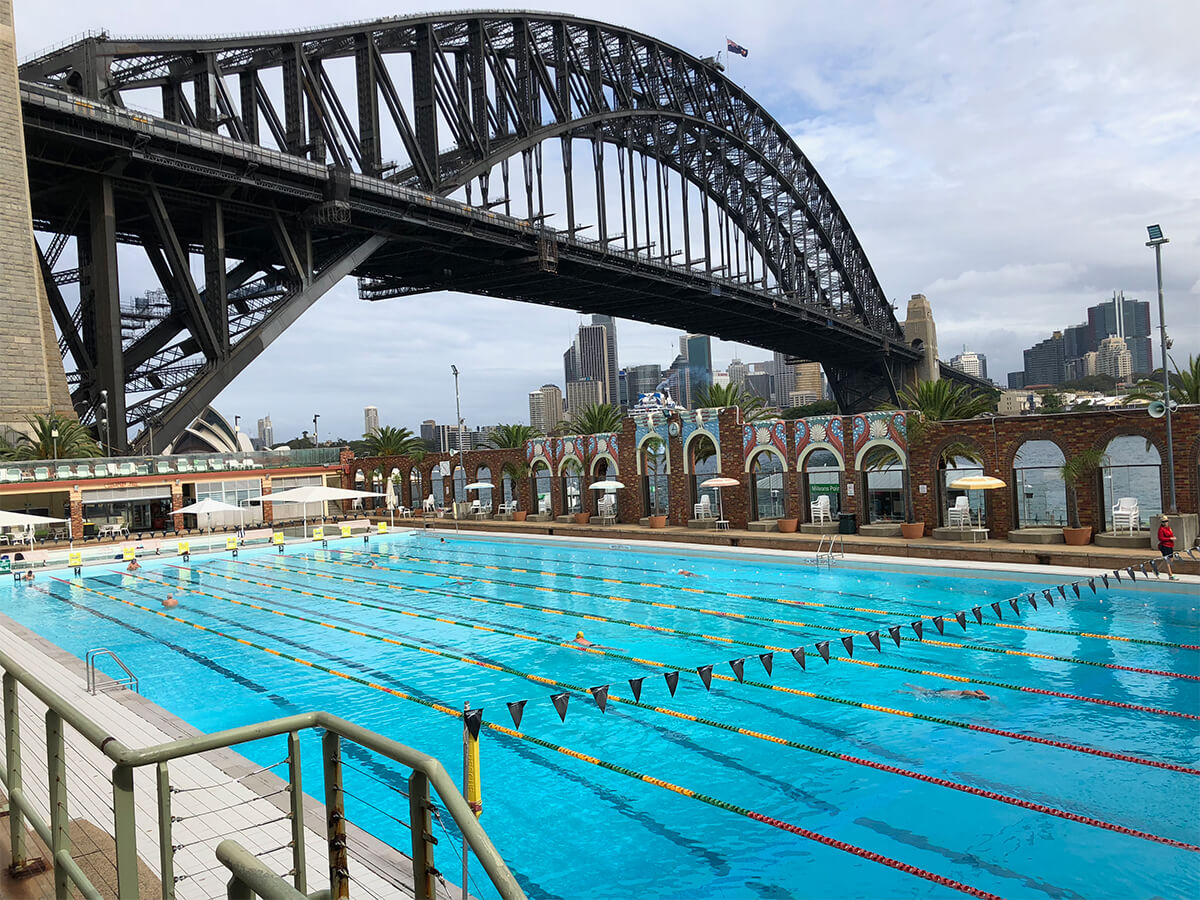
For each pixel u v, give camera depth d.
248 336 51.66
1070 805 8.46
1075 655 14.07
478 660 15.65
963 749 10.09
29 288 48.12
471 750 6.34
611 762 10.08
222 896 5.96
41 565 32.62
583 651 16.03
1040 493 26.23
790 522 30.34
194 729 11.08
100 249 47.22
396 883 5.91
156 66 50.19
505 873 2.27
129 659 16.67
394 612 21.33
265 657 16.62
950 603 18.78
